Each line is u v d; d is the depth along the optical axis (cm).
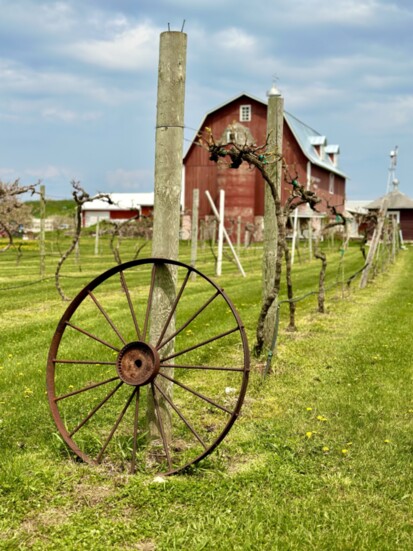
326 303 1501
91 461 504
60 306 1380
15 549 381
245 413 650
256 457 531
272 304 911
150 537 399
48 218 6350
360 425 618
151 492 452
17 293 1608
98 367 808
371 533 409
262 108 5044
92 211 8175
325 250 4144
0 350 916
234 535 402
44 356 874
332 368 845
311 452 543
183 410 654
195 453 529
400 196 6512
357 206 8256
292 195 906
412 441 578
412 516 438
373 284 2036
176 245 551
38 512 426
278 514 429
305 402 691
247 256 3416
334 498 458
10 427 584
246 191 5056
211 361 859
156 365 498
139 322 1166
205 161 5206
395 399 709
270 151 898
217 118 5138
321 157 5600
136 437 519
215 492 458
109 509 431
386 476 499
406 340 1048
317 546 393
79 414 624
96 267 2528
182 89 538
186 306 1380
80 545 386
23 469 486
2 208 1881
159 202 544
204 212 5234
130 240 4847
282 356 899
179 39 533
